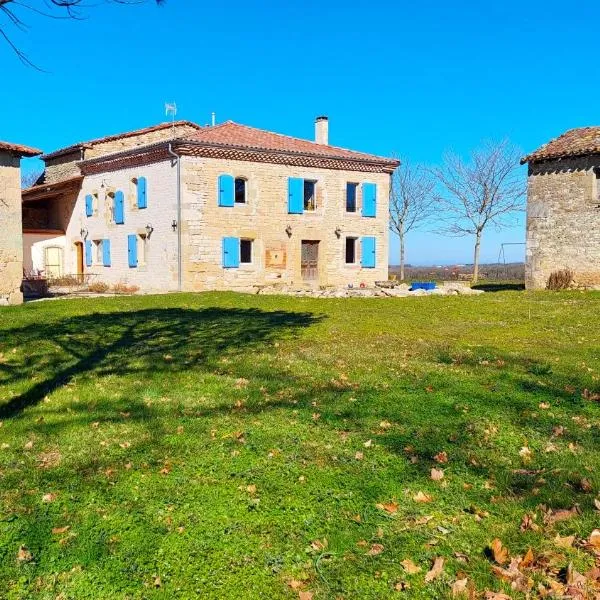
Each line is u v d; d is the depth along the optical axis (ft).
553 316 46.03
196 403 21.02
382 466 15.25
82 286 85.81
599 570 10.53
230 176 75.00
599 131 67.97
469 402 20.53
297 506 13.12
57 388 23.13
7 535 12.00
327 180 83.10
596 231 64.80
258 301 58.59
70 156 93.50
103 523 12.47
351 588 10.32
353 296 64.23
